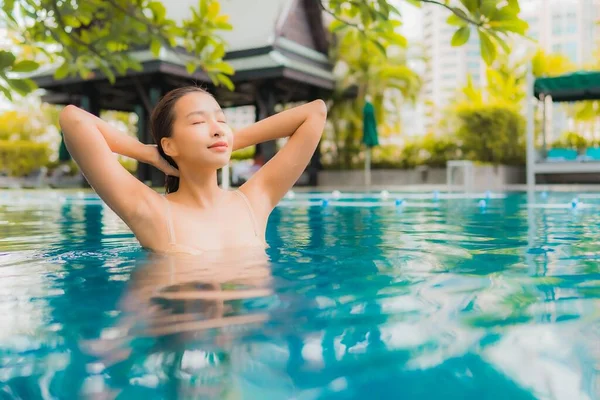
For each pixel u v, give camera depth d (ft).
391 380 2.77
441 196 32.53
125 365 3.01
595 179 50.16
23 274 6.13
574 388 2.69
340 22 12.16
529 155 42.11
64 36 13.84
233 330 3.66
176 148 7.58
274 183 8.50
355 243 9.17
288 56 54.24
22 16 13.28
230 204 8.02
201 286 5.20
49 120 84.12
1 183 60.08
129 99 57.62
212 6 14.20
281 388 2.67
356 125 62.64
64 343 3.42
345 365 2.98
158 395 2.60
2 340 3.50
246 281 5.45
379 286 5.18
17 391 2.69
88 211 20.56
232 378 2.80
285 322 3.85
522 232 11.21
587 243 9.11
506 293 4.84
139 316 4.07
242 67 49.16
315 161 58.70
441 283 5.33
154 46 14.28
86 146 7.14
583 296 4.70
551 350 3.22
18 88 10.88
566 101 47.67
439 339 3.44
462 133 57.88
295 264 6.57
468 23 9.64
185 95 7.68
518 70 67.46
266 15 52.42
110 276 5.87
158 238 7.45
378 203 25.48
